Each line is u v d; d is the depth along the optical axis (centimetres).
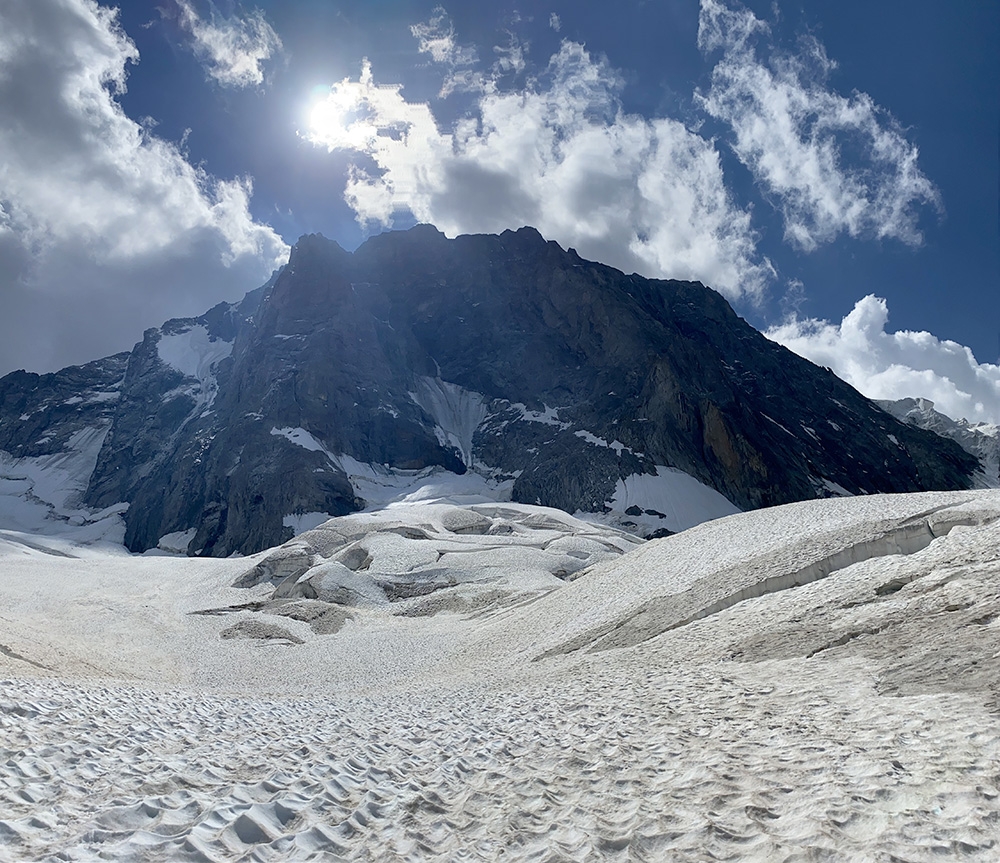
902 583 2280
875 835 651
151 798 848
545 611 4734
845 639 1842
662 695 1592
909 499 4847
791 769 872
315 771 1034
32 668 2864
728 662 1994
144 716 1560
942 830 645
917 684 1227
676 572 4259
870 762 849
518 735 1315
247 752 1198
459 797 931
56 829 742
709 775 888
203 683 4284
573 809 830
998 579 1822
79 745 1123
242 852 704
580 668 2652
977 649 1316
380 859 712
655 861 673
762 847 664
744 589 3156
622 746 1107
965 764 791
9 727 1170
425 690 3092
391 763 1126
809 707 1227
